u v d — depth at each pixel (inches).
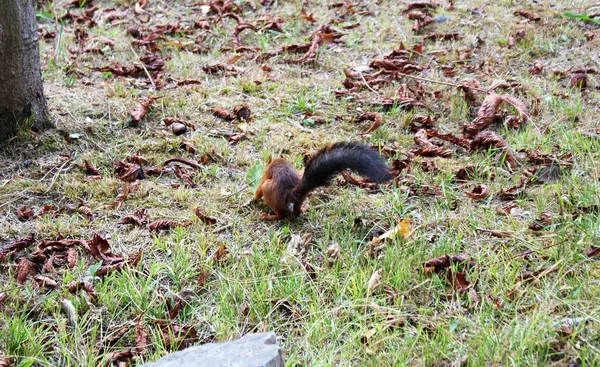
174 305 155.5
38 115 219.9
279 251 172.1
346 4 333.4
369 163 167.3
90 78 270.2
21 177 203.3
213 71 274.4
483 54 281.6
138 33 312.0
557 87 253.0
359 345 141.6
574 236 168.9
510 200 190.5
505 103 238.7
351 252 169.0
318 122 236.5
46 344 145.3
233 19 326.3
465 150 218.4
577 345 135.1
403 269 158.9
